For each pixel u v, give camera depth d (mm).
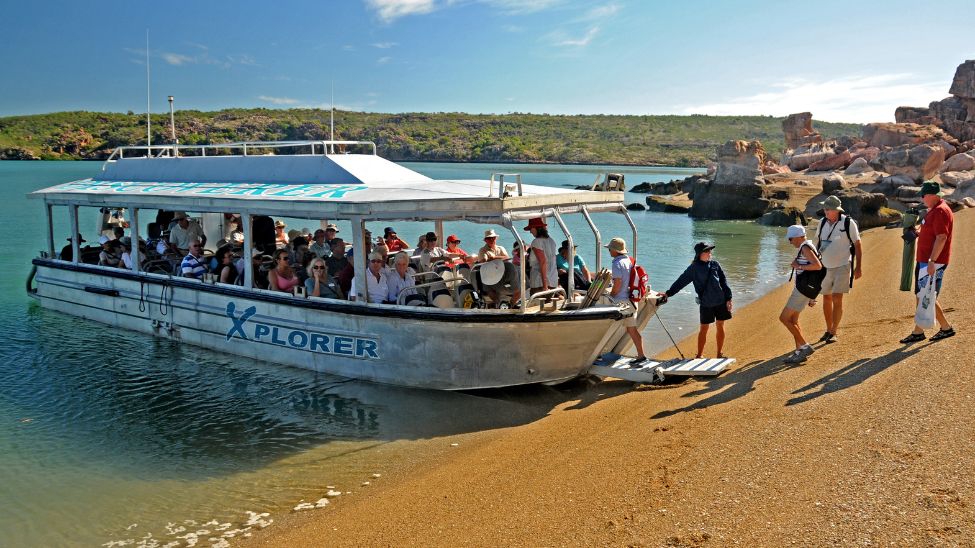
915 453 5746
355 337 10312
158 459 8328
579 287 11023
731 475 6055
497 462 7574
